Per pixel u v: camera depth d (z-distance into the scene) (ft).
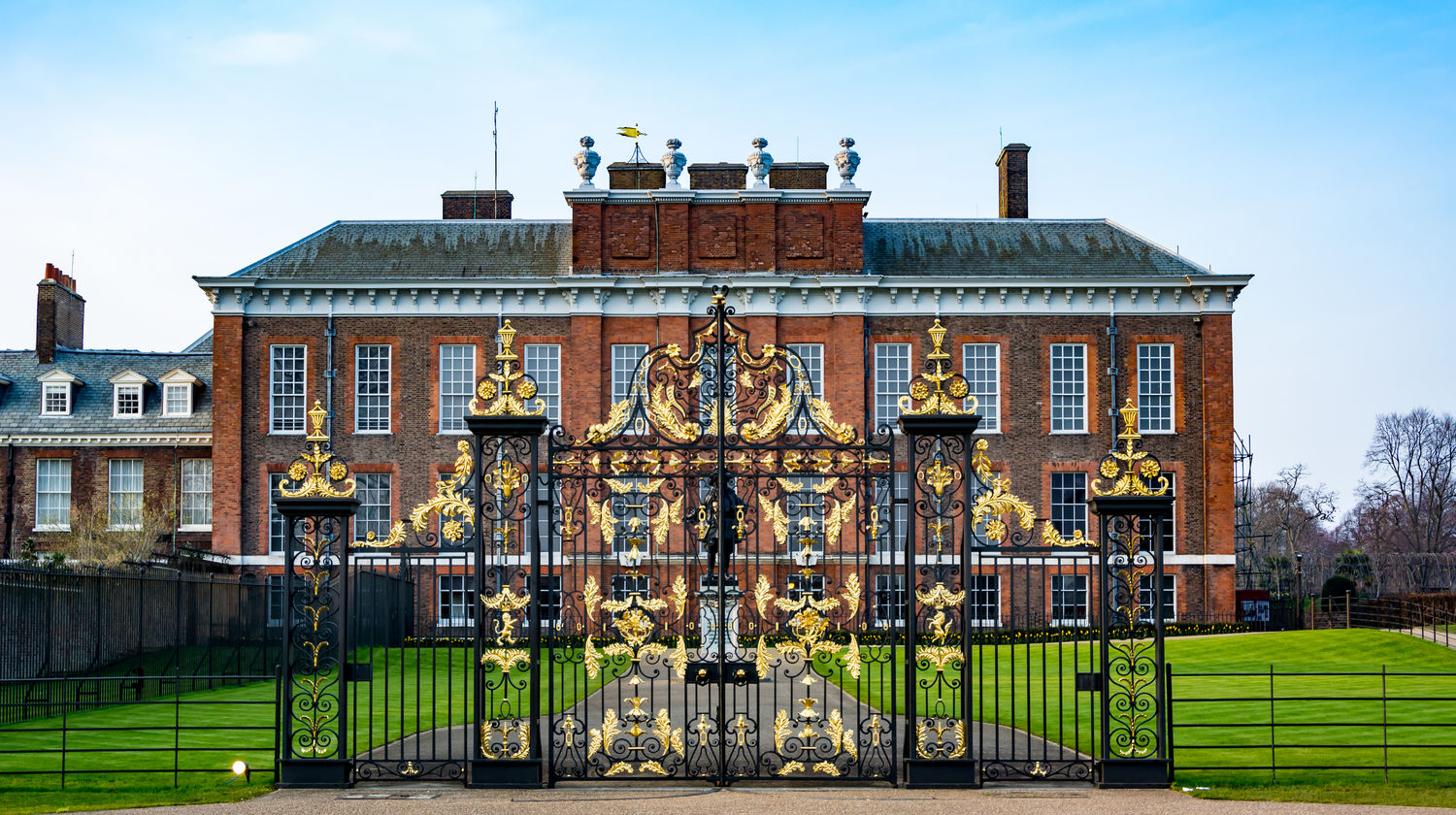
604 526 44.06
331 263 136.26
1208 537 131.03
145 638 79.87
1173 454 132.36
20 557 124.57
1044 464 131.54
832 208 133.90
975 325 132.57
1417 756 48.24
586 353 130.93
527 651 42.91
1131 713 43.11
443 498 43.73
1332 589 163.43
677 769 43.42
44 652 69.10
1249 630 127.13
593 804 38.93
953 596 43.01
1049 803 38.96
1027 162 148.25
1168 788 41.63
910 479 43.11
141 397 147.02
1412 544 260.62
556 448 44.06
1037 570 123.44
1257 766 42.91
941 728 42.63
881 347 132.57
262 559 129.59
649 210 133.69
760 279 130.62
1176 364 132.98
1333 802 39.09
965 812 37.55
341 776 42.16
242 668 94.58
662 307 131.54
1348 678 78.43
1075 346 133.49
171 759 49.90
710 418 45.09
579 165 134.00
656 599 43.88
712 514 44.70
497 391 44.14
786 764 43.01
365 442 131.13
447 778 43.29
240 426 131.13
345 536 43.32
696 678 43.65
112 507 142.72
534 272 136.15
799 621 43.57
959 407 43.60
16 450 144.77
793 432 80.53
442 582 124.77
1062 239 140.56
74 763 48.98
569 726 43.75
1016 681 79.05
